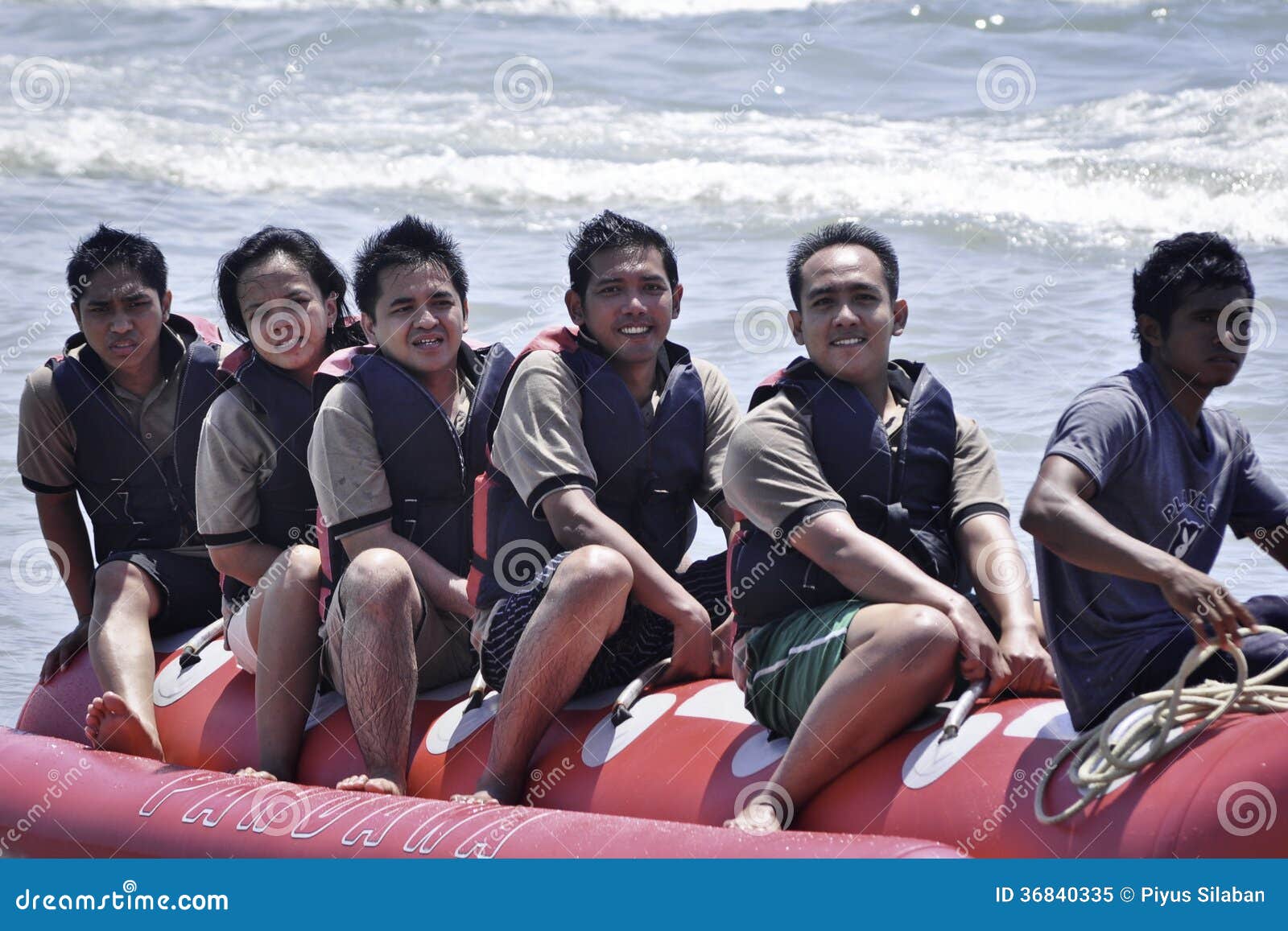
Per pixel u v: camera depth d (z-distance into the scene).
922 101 27.02
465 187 23.80
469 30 32.97
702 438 9.02
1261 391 13.80
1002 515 8.07
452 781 8.31
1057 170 22.98
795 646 7.57
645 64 29.91
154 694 9.77
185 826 8.00
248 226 21.47
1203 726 6.51
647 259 8.85
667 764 7.77
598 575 7.95
